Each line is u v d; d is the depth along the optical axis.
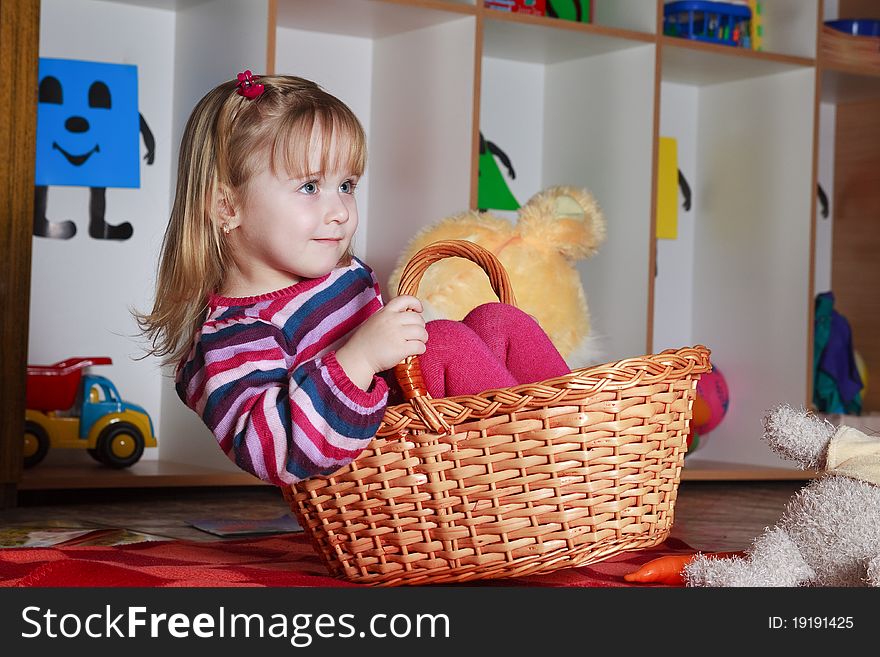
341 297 1.11
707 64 2.53
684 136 2.76
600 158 2.44
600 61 2.45
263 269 1.09
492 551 1.00
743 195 2.65
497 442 0.99
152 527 1.66
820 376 2.66
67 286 2.19
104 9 2.21
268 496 2.05
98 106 2.20
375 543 1.02
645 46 2.35
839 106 2.90
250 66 1.95
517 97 2.56
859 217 2.88
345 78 2.37
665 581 1.13
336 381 0.96
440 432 0.98
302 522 1.07
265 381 1.00
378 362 0.97
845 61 2.59
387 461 1.00
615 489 1.02
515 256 1.67
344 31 2.32
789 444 1.09
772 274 2.57
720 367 2.67
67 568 1.09
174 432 2.23
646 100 2.34
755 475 2.43
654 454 1.04
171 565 1.19
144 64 2.25
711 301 2.71
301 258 1.06
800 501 1.06
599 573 1.22
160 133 2.27
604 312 2.39
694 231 2.77
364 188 2.37
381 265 2.33
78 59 2.19
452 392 1.07
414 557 1.01
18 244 1.84
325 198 1.06
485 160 2.51
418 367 0.99
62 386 2.06
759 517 1.89
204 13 2.14
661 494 1.06
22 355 1.85
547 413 0.98
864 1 2.84
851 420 2.54
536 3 2.31
